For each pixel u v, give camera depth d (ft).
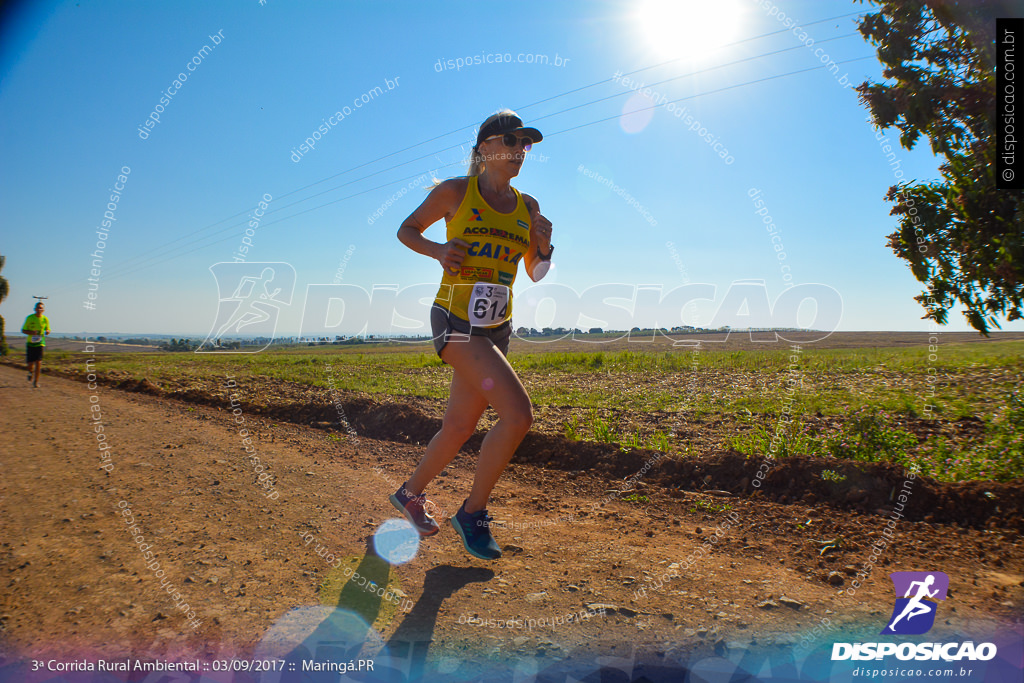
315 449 18.17
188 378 41.19
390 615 7.47
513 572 9.03
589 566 9.34
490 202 8.98
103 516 10.53
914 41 12.25
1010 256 11.44
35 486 12.21
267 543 9.70
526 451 17.92
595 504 13.10
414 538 10.36
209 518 10.75
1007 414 18.07
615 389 33.06
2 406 25.16
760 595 8.29
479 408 9.33
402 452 18.34
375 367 57.06
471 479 15.25
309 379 39.63
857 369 44.39
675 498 13.34
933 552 9.83
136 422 21.66
